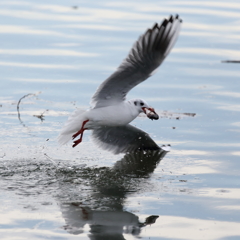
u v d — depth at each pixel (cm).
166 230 885
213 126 1480
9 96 1700
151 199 1025
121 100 1155
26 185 1091
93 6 2928
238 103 1655
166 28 1016
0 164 1212
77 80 1834
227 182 1116
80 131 1142
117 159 1293
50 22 2573
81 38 2316
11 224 891
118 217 934
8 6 2908
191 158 1272
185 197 1034
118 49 2153
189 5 2908
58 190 1066
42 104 1641
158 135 1430
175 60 2100
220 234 870
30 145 1348
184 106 1634
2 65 1967
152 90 1773
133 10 2798
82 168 1216
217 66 2022
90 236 856
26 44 2225
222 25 2556
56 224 898
